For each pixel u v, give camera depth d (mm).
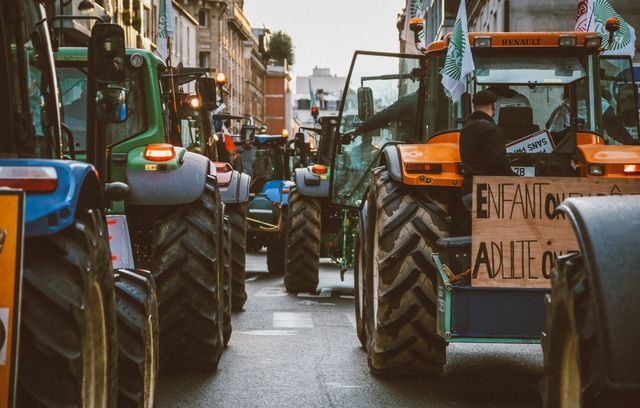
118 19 52406
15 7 4918
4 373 3521
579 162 8172
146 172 8586
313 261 16484
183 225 8594
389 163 7953
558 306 4324
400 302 7773
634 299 3752
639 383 3707
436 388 8094
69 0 6352
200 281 8516
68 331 3938
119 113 6668
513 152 8438
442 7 49594
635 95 10195
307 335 11359
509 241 6762
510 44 9289
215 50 100188
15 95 4914
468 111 9273
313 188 16359
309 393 7934
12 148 4785
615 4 35094
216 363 8750
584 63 9344
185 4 97938
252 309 14156
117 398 5258
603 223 3889
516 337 6852
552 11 38000
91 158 6703
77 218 4254
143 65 9188
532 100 9266
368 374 8711
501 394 7895
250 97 124750
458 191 7926
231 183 13727
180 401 7656
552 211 6734
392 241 7781
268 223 20422
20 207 3561
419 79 10688
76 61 9578
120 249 7141
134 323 5406
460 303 6895
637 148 8188
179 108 10422
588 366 3879
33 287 3949
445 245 7016
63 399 3867
